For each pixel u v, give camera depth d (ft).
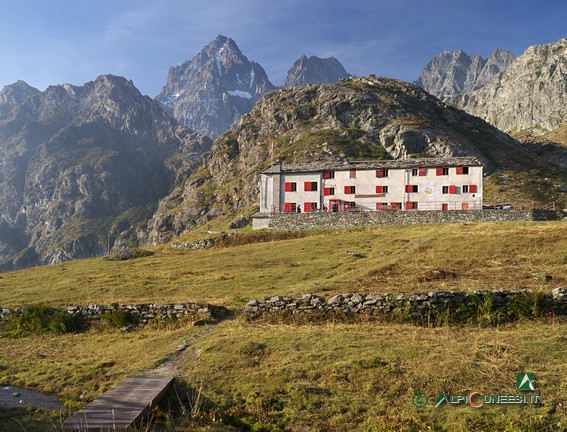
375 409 39.37
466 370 44.27
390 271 112.57
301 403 41.52
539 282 85.05
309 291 95.86
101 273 163.32
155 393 43.39
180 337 70.13
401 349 51.65
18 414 43.32
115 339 75.31
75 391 49.83
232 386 46.57
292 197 264.52
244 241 215.10
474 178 244.63
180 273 145.18
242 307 89.15
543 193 456.45
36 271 184.65
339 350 53.21
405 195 251.39
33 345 75.92
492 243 132.87
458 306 68.33
